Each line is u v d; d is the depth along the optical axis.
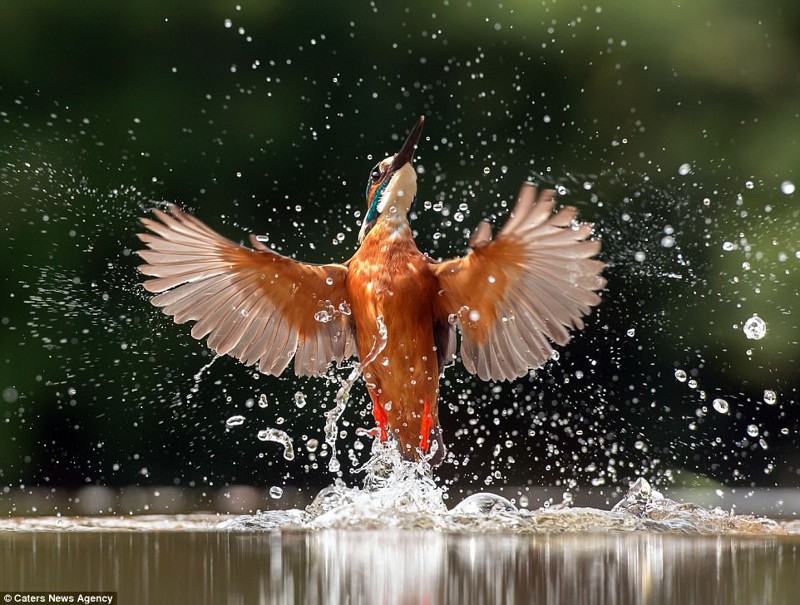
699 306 14.88
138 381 14.31
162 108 15.23
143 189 15.00
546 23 15.75
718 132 15.78
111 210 14.84
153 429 14.28
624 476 14.11
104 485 14.12
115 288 14.59
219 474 14.18
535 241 6.31
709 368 14.59
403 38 15.66
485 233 6.36
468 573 4.87
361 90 15.56
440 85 15.65
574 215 6.09
